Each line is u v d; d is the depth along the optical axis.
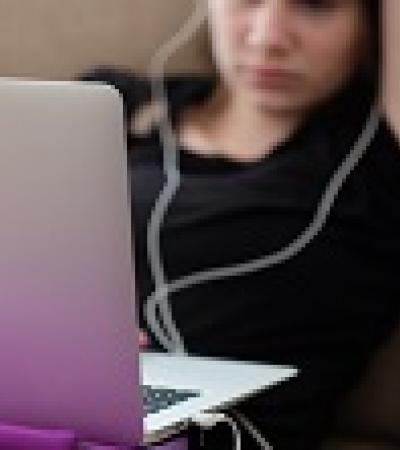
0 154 1.06
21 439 1.12
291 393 2.08
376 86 2.13
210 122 2.22
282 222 2.13
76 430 1.14
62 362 1.12
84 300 1.09
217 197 2.17
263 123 2.18
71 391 1.13
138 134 2.27
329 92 2.16
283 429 2.08
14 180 1.07
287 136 2.17
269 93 2.17
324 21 2.14
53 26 2.34
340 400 2.18
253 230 2.13
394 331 2.13
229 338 2.13
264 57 2.17
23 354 1.13
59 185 1.06
